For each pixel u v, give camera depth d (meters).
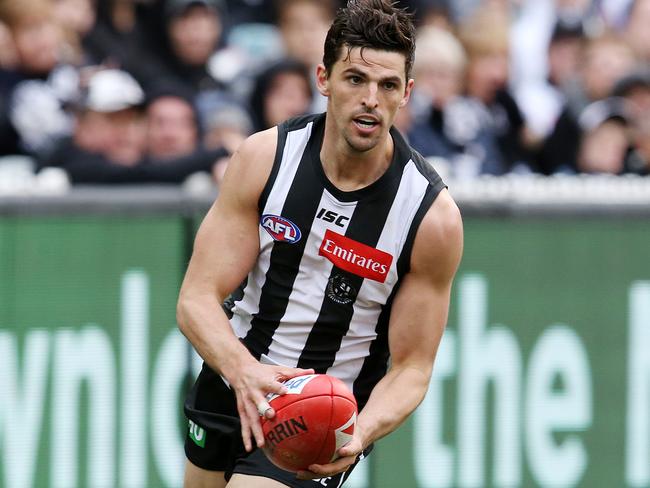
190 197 17.41
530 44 24.70
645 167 24.30
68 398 17.06
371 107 10.48
